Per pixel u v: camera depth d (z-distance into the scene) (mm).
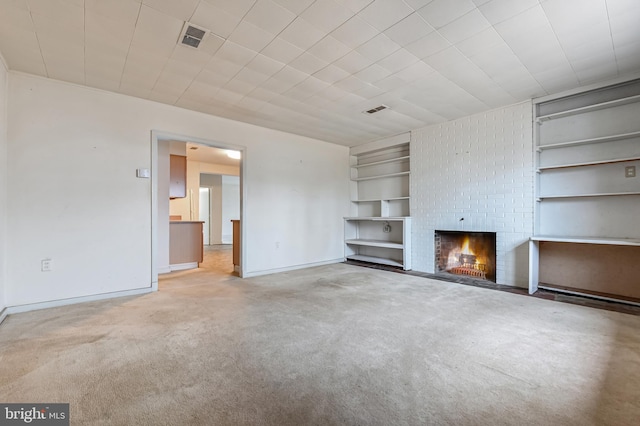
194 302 3508
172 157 6395
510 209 4254
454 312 3111
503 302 3471
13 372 1909
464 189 4762
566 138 3936
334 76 3379
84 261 3533
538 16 2350
